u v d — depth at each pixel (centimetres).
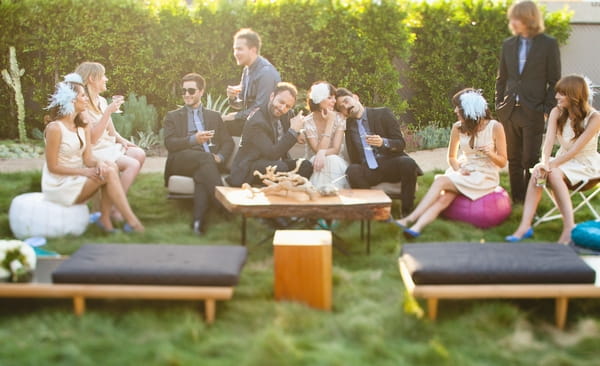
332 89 562
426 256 358
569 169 509
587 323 344
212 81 929
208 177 532
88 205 572
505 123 590
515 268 342
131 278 338
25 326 334
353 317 342
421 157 847
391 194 548
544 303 366
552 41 566
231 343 313
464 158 552
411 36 945
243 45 606
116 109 545
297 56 929
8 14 874
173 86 931
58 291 338
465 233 505
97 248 373
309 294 359
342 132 566
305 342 314
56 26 887
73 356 298
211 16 908
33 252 374
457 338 327
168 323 339
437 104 980
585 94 507
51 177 495
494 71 973
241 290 377
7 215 538
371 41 930
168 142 564
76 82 500
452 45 965
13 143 872
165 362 294
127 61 907
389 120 563
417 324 337
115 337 321
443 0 958
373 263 440
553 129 518
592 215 557
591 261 404
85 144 508
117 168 509
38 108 931
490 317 345
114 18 894
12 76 870
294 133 543
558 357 305
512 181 598
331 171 547
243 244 458
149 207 567
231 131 612
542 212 567
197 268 341
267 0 917
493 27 962
